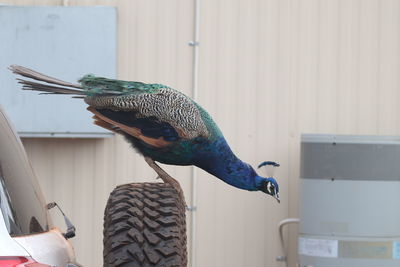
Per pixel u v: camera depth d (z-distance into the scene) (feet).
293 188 29.07
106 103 18.13
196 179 28.81
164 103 18.31
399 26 29.14
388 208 26.27
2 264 8.91
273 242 29.09
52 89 17.81
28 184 10.83
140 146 18.94
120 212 13.37
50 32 27.84
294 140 29.07
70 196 28.78
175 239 12.97
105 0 28.63
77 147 28.81
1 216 9.43
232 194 28.96
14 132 11.37
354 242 26.30
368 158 26.17
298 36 29.04
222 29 28.86
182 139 18.56
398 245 26.37
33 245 9.66
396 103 29.22
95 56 27.89
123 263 12.60
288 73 29.04
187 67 28.86
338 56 29.12
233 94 28.94
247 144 28.99
